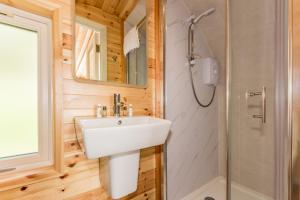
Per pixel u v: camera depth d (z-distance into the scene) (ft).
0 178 2.77
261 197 4.89
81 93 3.51
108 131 2.47
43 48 3.35
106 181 3.37
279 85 3.44
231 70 4.99
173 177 5.26
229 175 5.06
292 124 3.13
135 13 4.58
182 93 5.59
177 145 5.41
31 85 3.34
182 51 5.61
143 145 2.98
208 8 5.54
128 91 4.31
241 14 4.86
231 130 5.17
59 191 3.18
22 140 3.23
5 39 3.09
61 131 3.19
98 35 3.84
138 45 4.61
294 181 3.12
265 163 4.78
